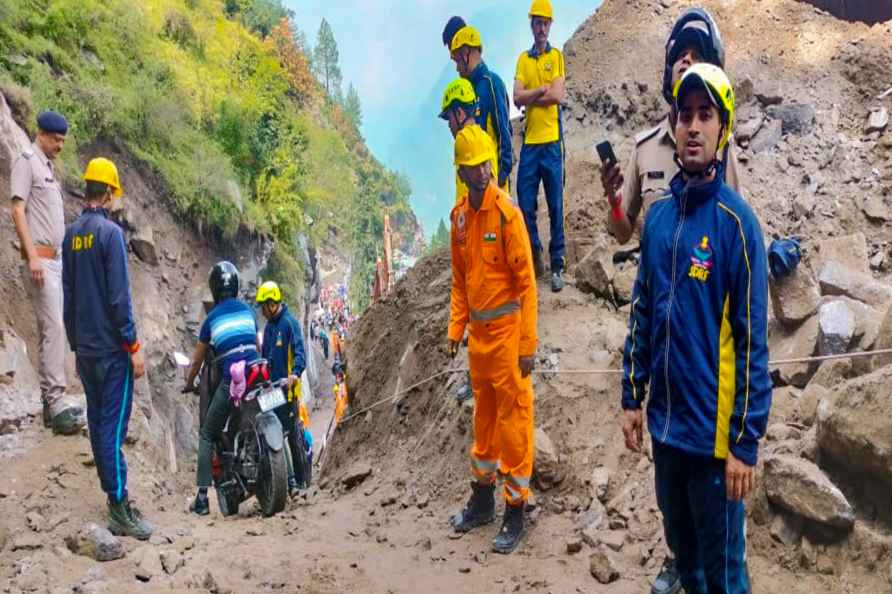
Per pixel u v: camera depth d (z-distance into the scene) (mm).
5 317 7820
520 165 7375
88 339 4906
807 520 4043
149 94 18094
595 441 5527
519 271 4680
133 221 16047
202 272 18578
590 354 6305
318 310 43281
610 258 7445
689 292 2822
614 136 9750
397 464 7363
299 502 7379
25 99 12258
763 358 2736
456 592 4379
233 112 23609
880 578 3703
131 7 20406
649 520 4789
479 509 5262
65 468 5645
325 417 30484
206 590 4340
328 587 4488
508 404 4805
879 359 4637
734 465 2729
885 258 6965
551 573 4473
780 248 5598
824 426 4062
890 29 9844
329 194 48500
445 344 8109
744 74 9547
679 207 2912
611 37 11180
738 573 2924
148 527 5086
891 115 8703
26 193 5977
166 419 14586
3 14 14852
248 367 6613
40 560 4480
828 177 8211
